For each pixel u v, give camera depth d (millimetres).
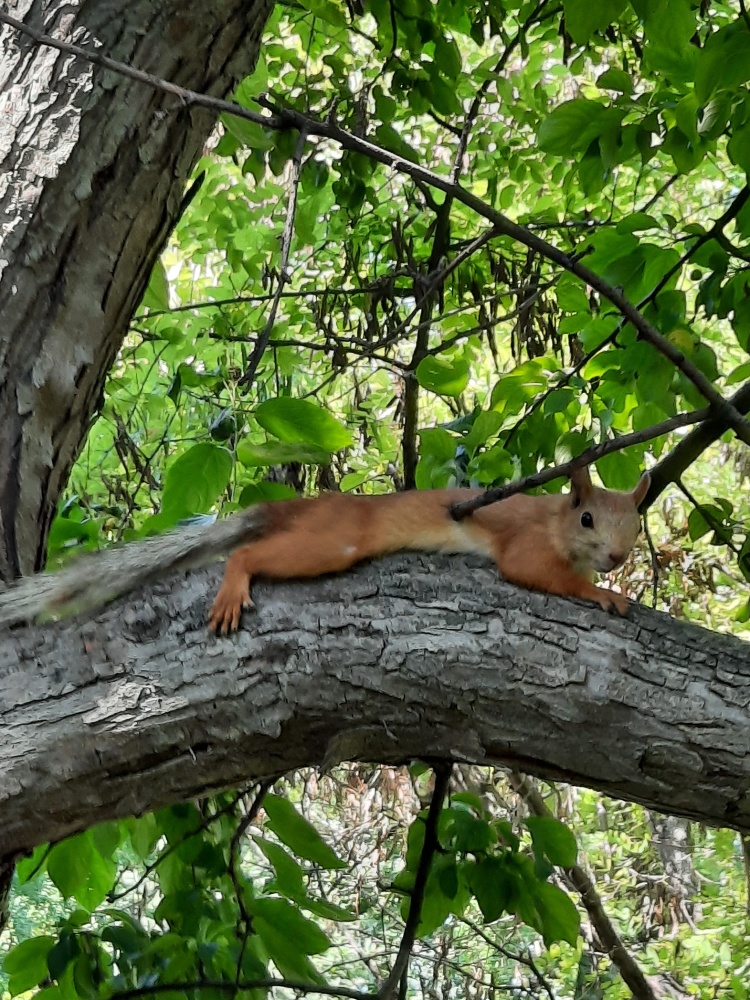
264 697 2865
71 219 3396
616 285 4367
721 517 4863
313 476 6789
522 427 4926
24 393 3354
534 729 2906
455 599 3012
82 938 4000
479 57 9156
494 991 7824
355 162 5414
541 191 8633
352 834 8398
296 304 7371
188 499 4207
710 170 8523
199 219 8109
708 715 2861
